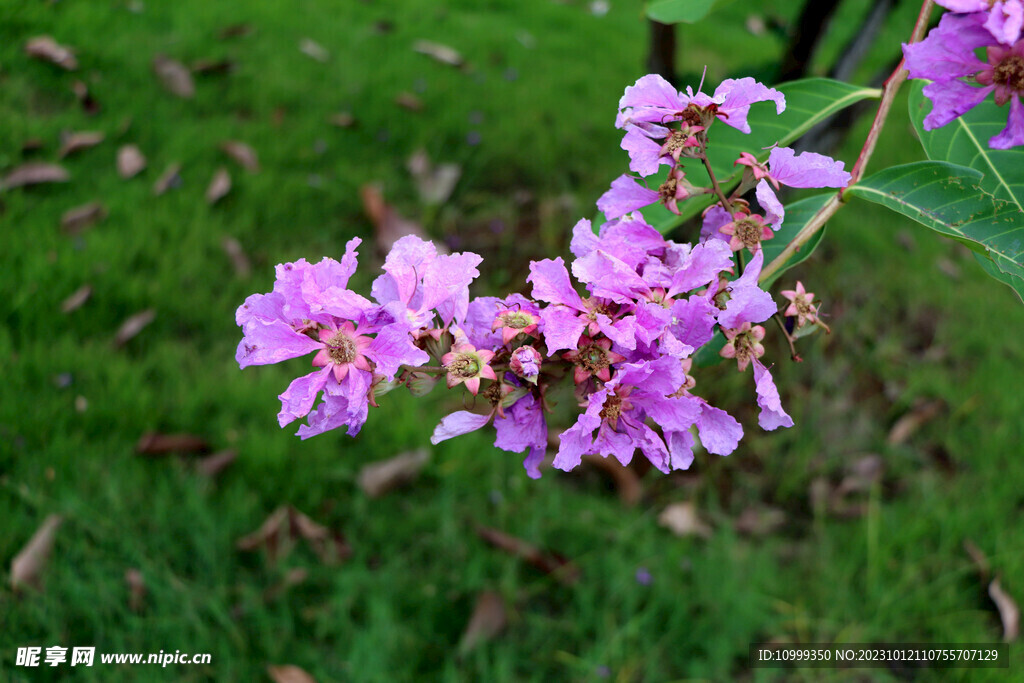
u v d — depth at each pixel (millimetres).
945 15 927
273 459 2998
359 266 3803
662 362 863
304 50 4848
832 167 1033
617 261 891
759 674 2715
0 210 3572
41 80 4219
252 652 2592
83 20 4633
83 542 2627
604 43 5652
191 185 3930
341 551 2846
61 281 3334
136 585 2605
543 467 3223
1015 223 1073
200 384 3162
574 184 4375
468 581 2809
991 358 3799
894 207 1116
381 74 4762
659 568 2945
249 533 2859
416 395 925
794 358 1159
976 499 3275
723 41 5883
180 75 4422
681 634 2807
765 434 3559
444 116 4551
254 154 4094
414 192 4184
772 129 1424
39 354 3057
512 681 2607
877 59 5516
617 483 3279
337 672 2576
